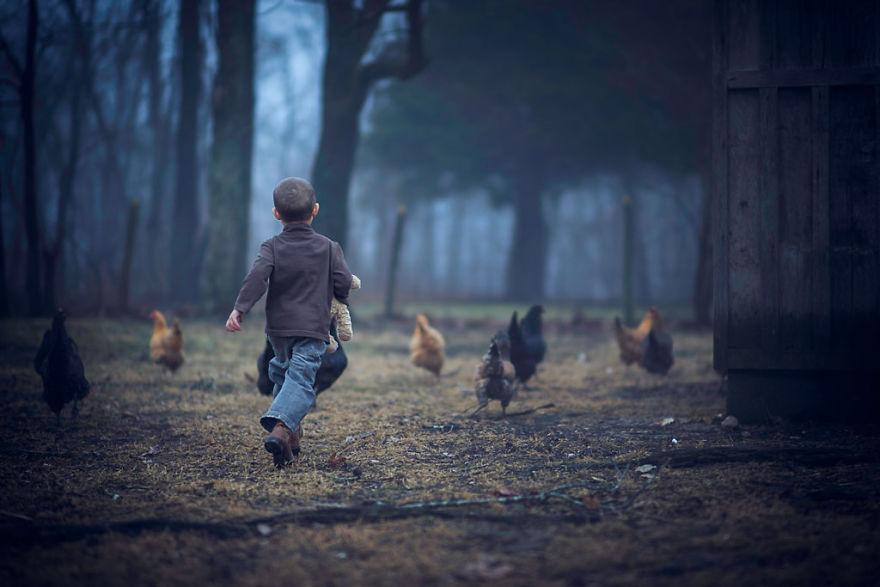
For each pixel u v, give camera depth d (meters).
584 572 4.02
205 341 16.59
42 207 32.19
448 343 19.39
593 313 34.16
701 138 24.33
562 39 37.16
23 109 19.69
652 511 5.11
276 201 6.32
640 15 28.98
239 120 22.41
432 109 46.59
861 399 8.27
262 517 4.98
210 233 22.55
